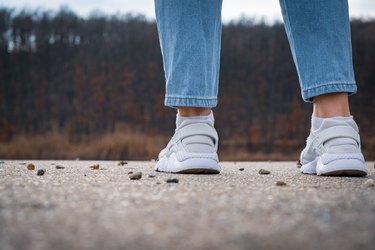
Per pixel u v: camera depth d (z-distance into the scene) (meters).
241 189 1.19
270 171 2.09
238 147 14.88
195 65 1.73
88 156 14.07
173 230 0.72
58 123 16.53
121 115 16.70
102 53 17.30
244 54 16.66
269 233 0.70
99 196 1.03
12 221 0.77
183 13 1.73
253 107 16.27
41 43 17.22
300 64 1.81
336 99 1.77
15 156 14.14
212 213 0.85
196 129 1.77
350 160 1.69
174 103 1.75
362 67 15.69
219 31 1.85
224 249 0.62
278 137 15.51
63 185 1.24
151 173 1.64
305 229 0.72
